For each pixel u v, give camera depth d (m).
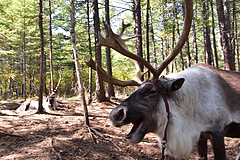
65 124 5.00
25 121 5.37
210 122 2.51
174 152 2.49
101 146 3.81
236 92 2.64
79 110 7.50
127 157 3.49
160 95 2.44
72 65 25.12
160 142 2.63
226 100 2.59
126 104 2.28
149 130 2.38
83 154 3.42
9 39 22.03
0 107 8.33
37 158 3.16
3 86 24.78
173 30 13.27
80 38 19.80
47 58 25.59
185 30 2.84
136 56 2.50
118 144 3.94
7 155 3.25
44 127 4.75
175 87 2.37
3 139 3.93
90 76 8.96
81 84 4.52
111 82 2.51
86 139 4.07
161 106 2.42
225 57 10.06
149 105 2.34
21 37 22.73
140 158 3.53
